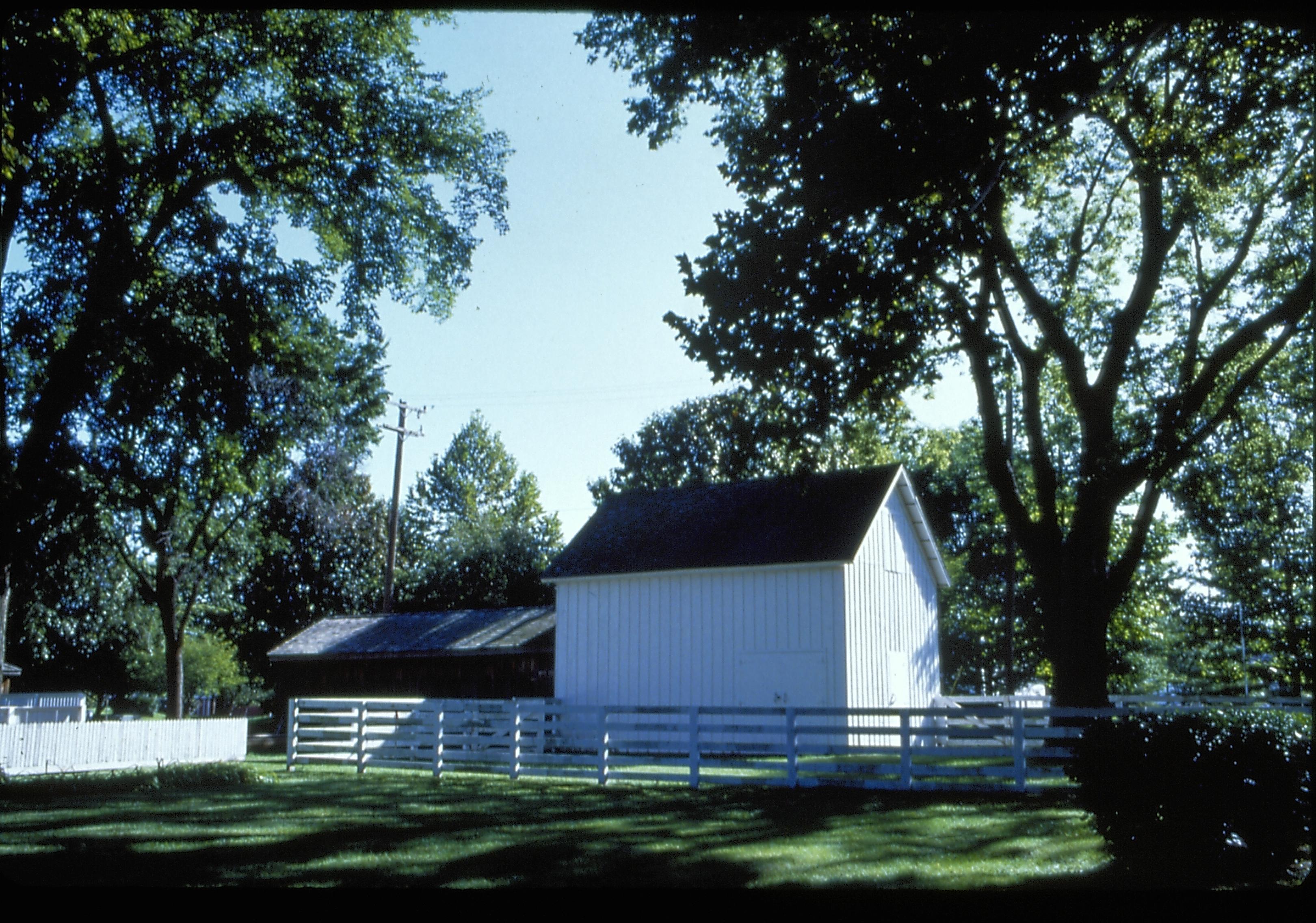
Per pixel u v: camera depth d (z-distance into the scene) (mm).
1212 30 14891
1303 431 29281
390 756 22766
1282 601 36062
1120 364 19688
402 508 72750
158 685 56719
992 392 19969
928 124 12344
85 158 20609
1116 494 19031
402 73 22812
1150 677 46500
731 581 26656
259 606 43344
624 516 31312
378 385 35844
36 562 27906
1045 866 9906
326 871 9586
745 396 15180
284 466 32812
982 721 28438
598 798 16203
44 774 21156
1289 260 20594
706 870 9656
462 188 24266
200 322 22859
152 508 30016
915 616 29812
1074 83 11992
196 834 12023
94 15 17531
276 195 22453
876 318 14211
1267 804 9320
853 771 17391
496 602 49594
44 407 19531
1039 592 19719
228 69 21109
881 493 27547
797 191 13445
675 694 26844
